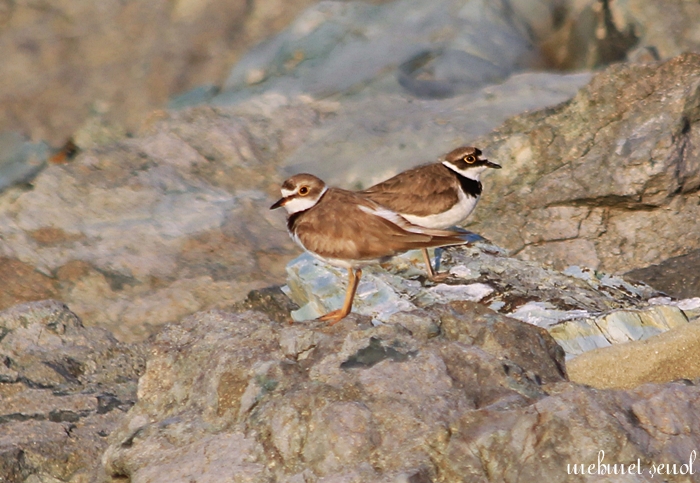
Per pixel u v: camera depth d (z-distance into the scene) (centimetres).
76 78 2362
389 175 1672
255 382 834
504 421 747
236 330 946
